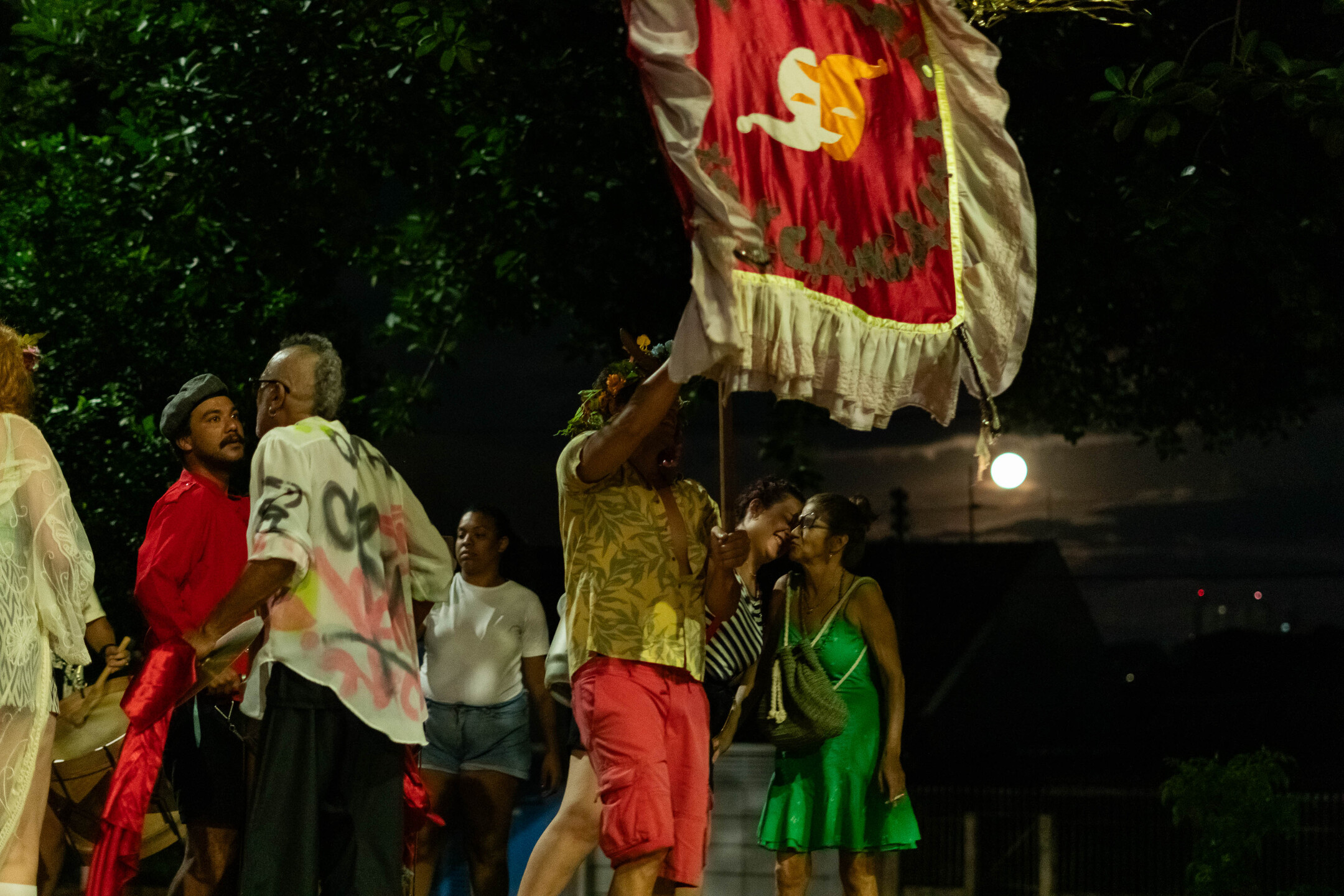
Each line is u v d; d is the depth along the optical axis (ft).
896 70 14.53
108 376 35.91
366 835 14.29
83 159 36.88
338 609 14.29
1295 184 32.07
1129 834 43.68
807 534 20.79
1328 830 38.37
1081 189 35.27
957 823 43.57
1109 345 47.80
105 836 14.19
